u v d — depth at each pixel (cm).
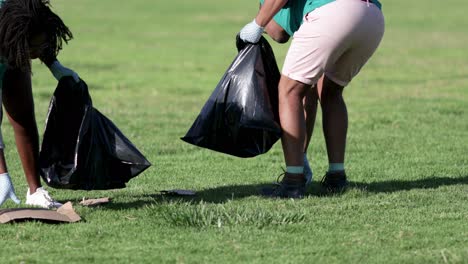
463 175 2558
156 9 10906
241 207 2039
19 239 1816
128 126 3581
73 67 5878
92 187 2067
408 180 2480
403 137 3297
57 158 2081
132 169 2094
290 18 2245
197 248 1747
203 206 2011
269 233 1856
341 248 1748
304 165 2367
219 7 11169
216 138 2202
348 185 2355
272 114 2183
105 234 1856
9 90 2094
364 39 2158
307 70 2152
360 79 5338
